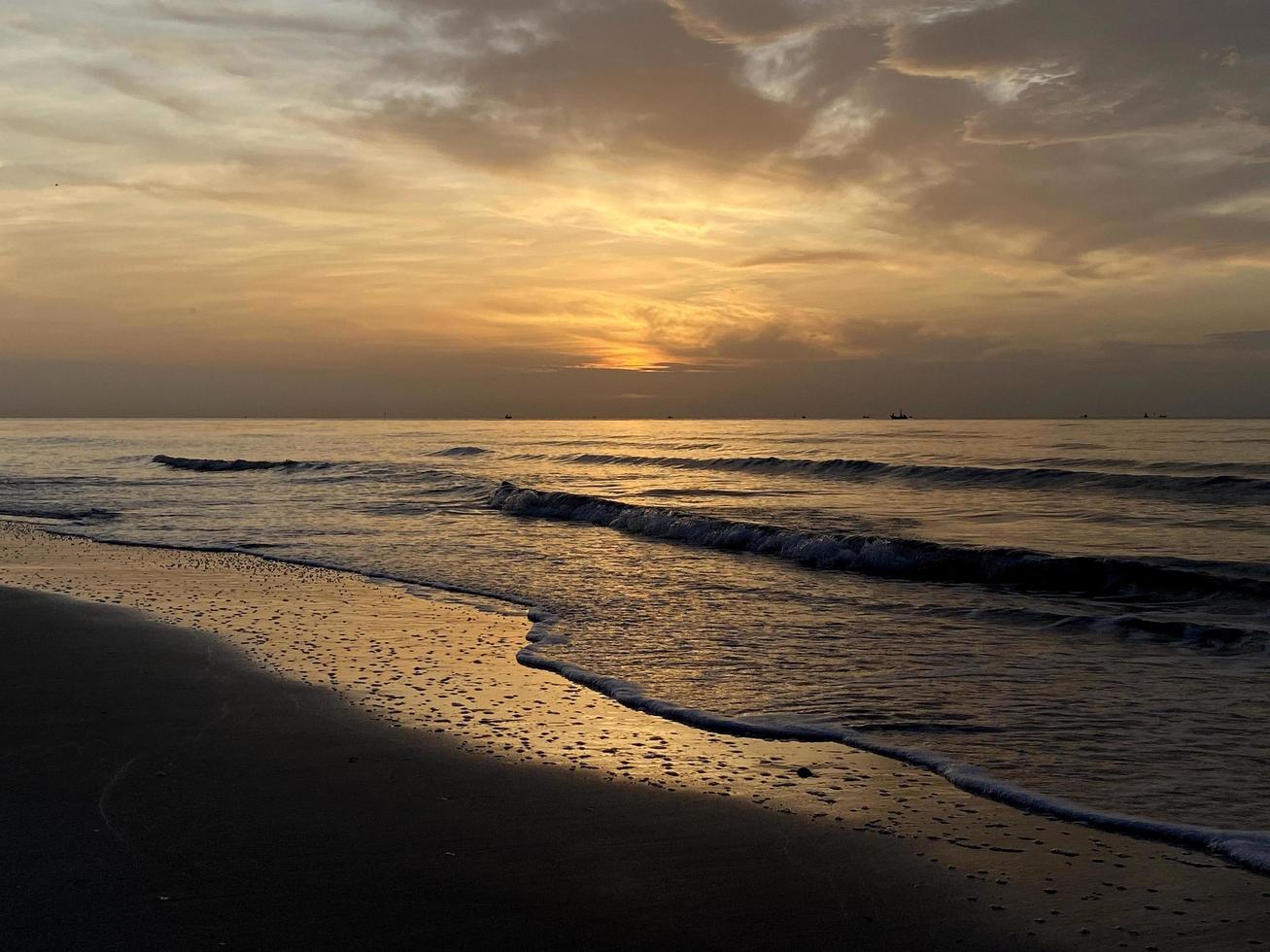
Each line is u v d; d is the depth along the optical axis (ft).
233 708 23.81
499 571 50.24
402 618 37.27
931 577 48.44
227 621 35.99
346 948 12.12
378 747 20.86
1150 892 14.30
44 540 64.90
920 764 20.43
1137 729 22.91
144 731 21.67
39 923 12.59
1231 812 17.53
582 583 46.47
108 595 41.70
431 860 14.99
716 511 80.12
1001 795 18.43
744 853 15.58
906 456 161.27
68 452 213.25
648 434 345.51
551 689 26.68
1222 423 412.98
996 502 86.38
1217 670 28.66
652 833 16.38
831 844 15.99
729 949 12.44
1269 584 40.40
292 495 100.58
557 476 131.03
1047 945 12.66
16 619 35.63
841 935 12.85
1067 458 144.87
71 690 25.46
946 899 14.01
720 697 25.81
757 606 40.22
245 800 17.40
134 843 15.31
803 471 133.28
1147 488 94.79
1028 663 29.91
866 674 28.48
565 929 12.85
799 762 20.63
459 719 23.34
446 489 108.68
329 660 29.60
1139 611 38.91
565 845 15.74
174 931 12.44
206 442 277.03
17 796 17.48
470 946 12.28
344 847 15.38
